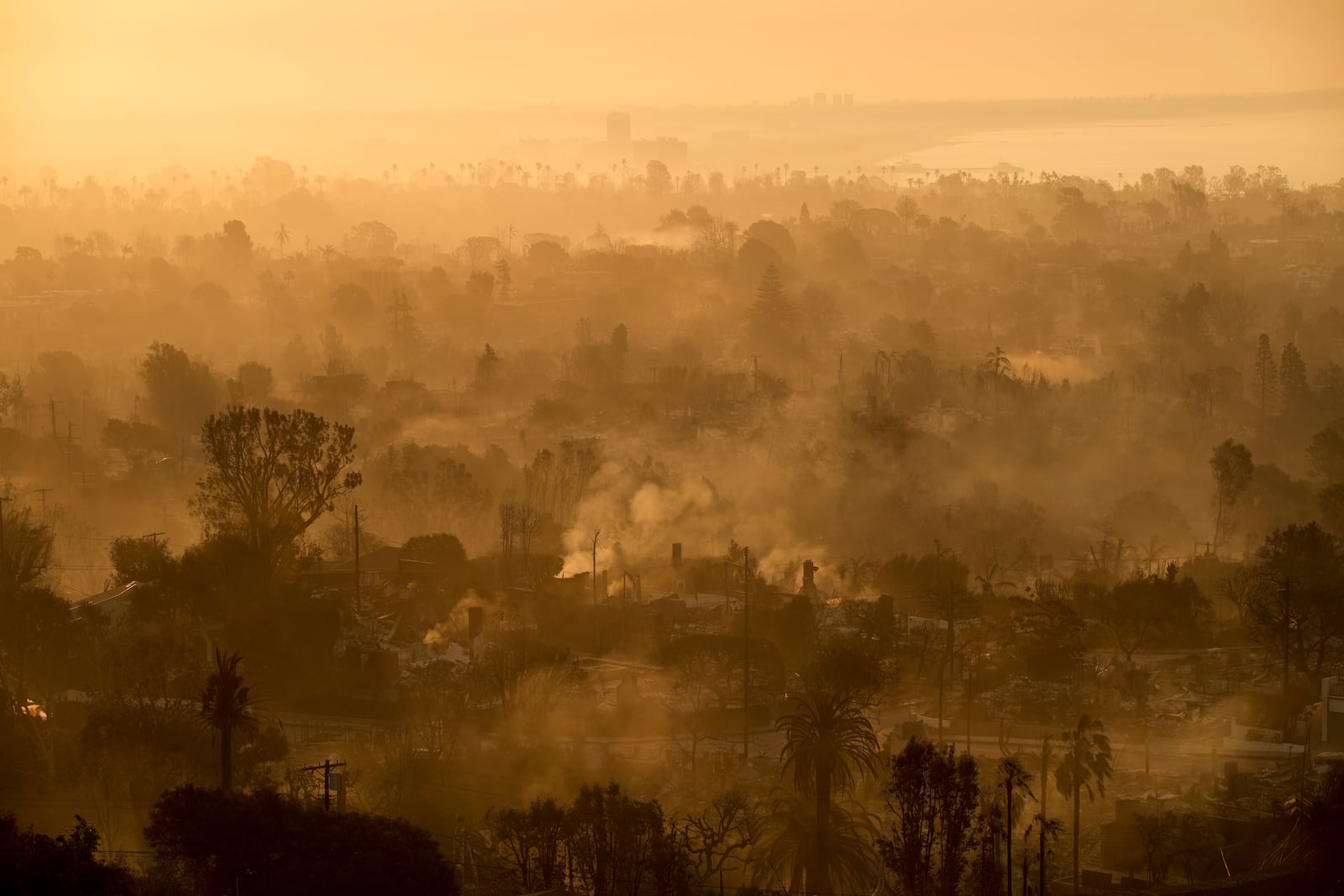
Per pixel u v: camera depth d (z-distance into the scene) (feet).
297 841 256.73
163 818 259.80
